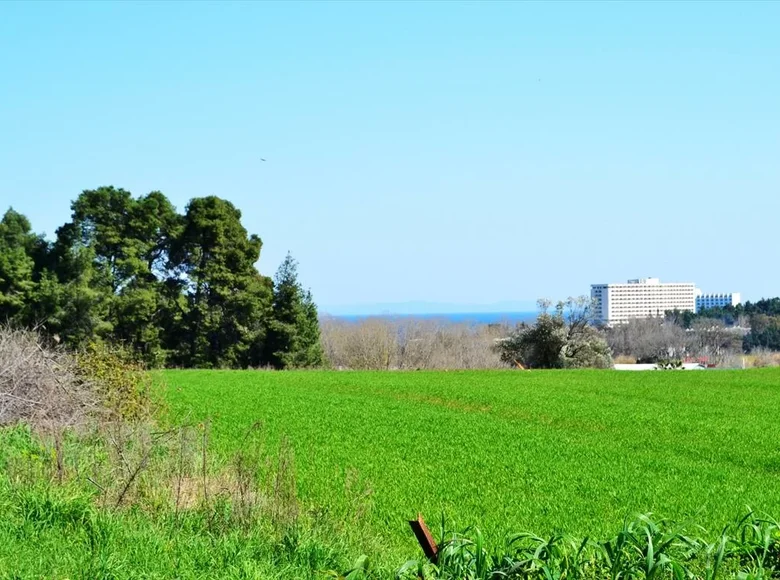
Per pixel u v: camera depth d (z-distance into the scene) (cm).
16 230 7088
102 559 898
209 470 1379
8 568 872
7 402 1842
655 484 1909
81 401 1945
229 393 4162
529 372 6303
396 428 2927
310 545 1009
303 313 7644
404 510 1556
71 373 2017
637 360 12100
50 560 912
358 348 8706
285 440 1393
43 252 7056
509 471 2058
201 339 7294
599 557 930
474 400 4134
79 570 892
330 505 1524
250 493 1181
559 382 5322
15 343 1964
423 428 2934
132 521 1091
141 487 1221
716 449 2562
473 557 892
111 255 7431
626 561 859
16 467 1302
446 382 5259
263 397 3972
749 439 2808
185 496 1230
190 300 7481
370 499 1589
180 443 1439
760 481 1995
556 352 7675
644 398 4281
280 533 1071
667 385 5116
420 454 2314
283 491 1208
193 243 7569
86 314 6550
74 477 1284
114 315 6894
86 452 1537
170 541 1010
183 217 7644
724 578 862
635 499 1720
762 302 15438
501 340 7912
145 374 2286
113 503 1163
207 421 1459
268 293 7525
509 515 1541
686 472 2105
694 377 5781
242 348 7394
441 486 1827
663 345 12462
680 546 888
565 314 7731
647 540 871
